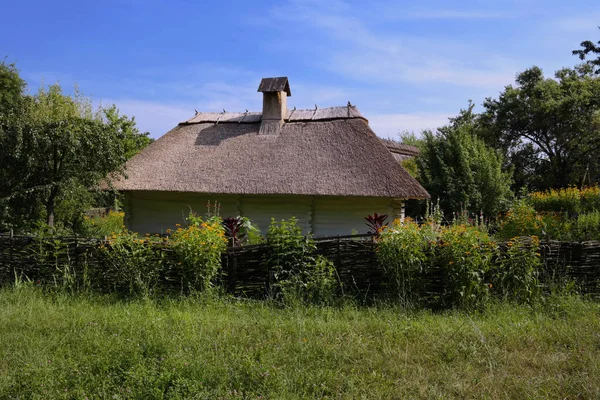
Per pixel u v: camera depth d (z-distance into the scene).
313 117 13.33
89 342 4.72
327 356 4.50
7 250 7.36
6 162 9.41
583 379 3.95
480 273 6.11
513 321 5.45
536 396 3.72
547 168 32.72
